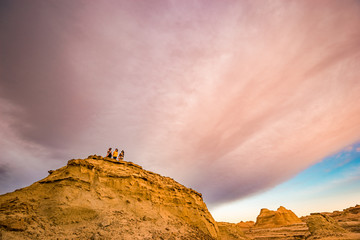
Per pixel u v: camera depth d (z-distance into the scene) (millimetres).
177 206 27953
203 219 30047
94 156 25500
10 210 13070
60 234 13023
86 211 16500
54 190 16984
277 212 135125
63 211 15141
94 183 20672
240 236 42844
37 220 13375
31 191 16484
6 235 10703
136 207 21344
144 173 28938
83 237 13461
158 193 26984
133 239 15289
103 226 15523
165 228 20266
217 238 30859
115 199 20609
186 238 20047
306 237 42719
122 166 26766
